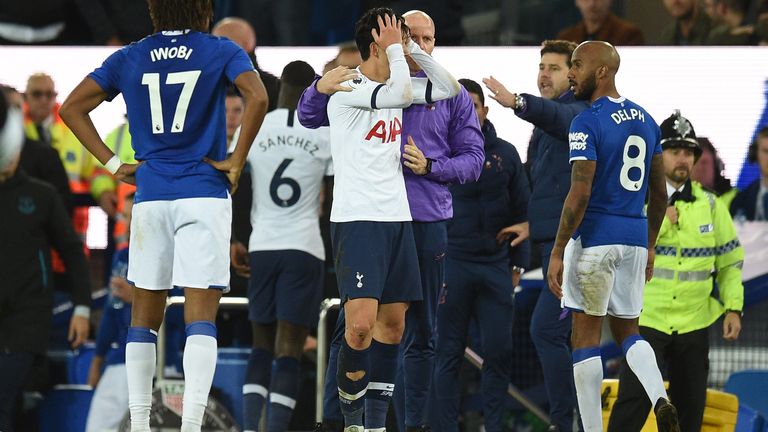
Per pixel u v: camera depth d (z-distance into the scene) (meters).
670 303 25.42
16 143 28.52
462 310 27.28
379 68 20.67
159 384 28.03
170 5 20.39
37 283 28.56
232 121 29.44
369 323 20.27
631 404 24.56
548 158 26.23
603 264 21.67
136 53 20.33
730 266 26.25
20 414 30.17
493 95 24.55
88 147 20.52
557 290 22.00
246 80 19.92
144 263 20.11
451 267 27.28
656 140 22.31
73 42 37.66
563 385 26.00
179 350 29.80
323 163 26.66
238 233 29.36
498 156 27.72
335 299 29.00
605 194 21.78
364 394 20.88
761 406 29.34
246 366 27.92
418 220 21.62
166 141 20.03
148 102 20.06
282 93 26.98
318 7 36.78
